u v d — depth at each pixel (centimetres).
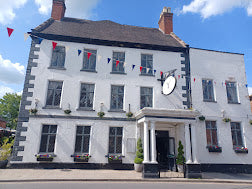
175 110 962
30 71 1135
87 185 705
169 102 1221
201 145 1155
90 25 1455
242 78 1346
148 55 1320
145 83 1234
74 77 1170
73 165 1031
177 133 1160
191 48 1342
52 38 1205
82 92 1176
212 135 1203
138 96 1203
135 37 1395
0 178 757
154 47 1306
